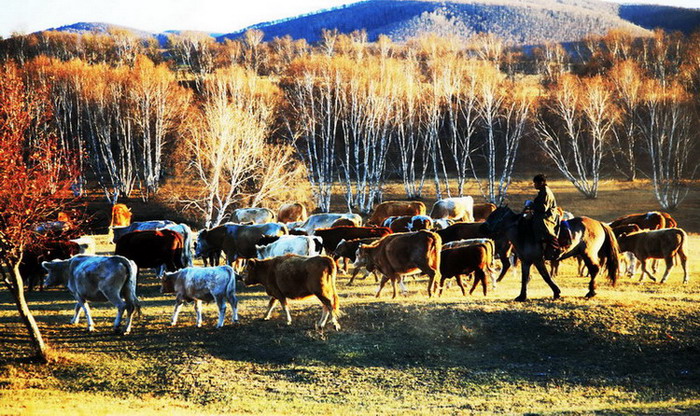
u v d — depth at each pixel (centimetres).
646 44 9950
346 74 6438
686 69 7350
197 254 2519
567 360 1224
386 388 1131
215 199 4497
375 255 1769
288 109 6431
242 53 11975
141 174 6750
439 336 1366
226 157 3981
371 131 5997
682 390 1053
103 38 12012
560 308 1441
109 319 1677
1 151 1328
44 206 1411
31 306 1872
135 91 6178
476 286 1911
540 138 6175
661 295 1645
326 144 5750
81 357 1366
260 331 1488
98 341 1478
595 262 1548
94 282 1538
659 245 2027
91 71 6900
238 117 4231
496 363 1238
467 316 1440
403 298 1706
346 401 1066
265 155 4506
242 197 4481
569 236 1505
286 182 4597
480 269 1731
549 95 7044
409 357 1289
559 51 12394
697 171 6194
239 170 3994
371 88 5706
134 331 1549
